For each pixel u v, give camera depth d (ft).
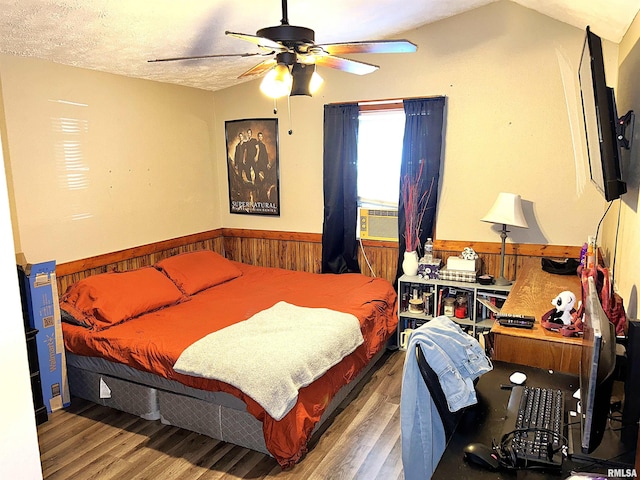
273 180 15.44
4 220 1.82
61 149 11.10
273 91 8.64
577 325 6.98
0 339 1.84
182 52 11.28
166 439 9.05
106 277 11.32
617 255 8.39
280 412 7.73
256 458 8.43
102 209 12.22
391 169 13.78
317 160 14.65
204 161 15.67
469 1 11.34
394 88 13.25
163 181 14.07
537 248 12.16
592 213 11.49
